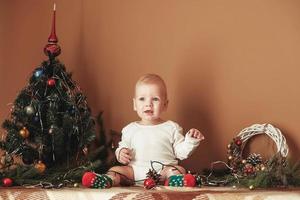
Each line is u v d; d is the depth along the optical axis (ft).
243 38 6.24
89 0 7.17
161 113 6.05
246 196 4.16
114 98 6.89
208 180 5.26
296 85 5.94
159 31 6.72
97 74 7.04
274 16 6.12
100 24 7.07
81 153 5.94
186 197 4.14
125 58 6.89
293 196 4.17
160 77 6.09
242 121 6.17
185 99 6.50
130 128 5.78
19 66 7.32
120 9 6.97
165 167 5.43
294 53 5.98
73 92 6.03
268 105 6.06
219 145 6.25
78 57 7.20
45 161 5.84
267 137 6.02
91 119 5.98
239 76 6.23
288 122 5.95
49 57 5.98
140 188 4.86
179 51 6.58
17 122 5.68
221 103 6.29
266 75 6.09
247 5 6.25
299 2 6.04
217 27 6.39
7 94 7.28
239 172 5.45
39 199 4.35
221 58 6.34
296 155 5.87
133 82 6.81
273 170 5.00
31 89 5.76
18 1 7.42
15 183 5.01
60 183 4.93
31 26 7.37
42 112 5.69
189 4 6.56
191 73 6.49
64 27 7.32
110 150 6.57
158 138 5.59
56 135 5.63
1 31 7.36
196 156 6.36
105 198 4.26
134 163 5.58
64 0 7.33
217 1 6.41
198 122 6.40
